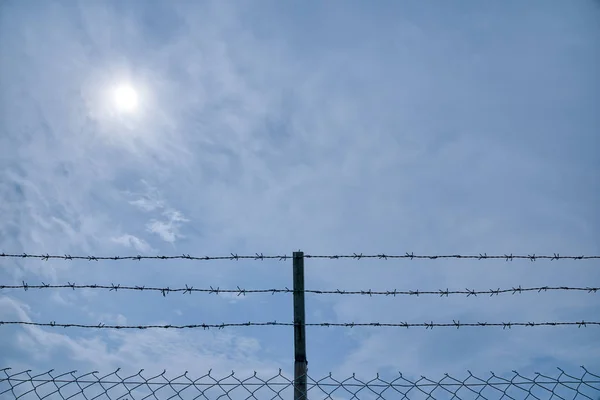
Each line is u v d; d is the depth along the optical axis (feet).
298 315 15.11
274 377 12.78
